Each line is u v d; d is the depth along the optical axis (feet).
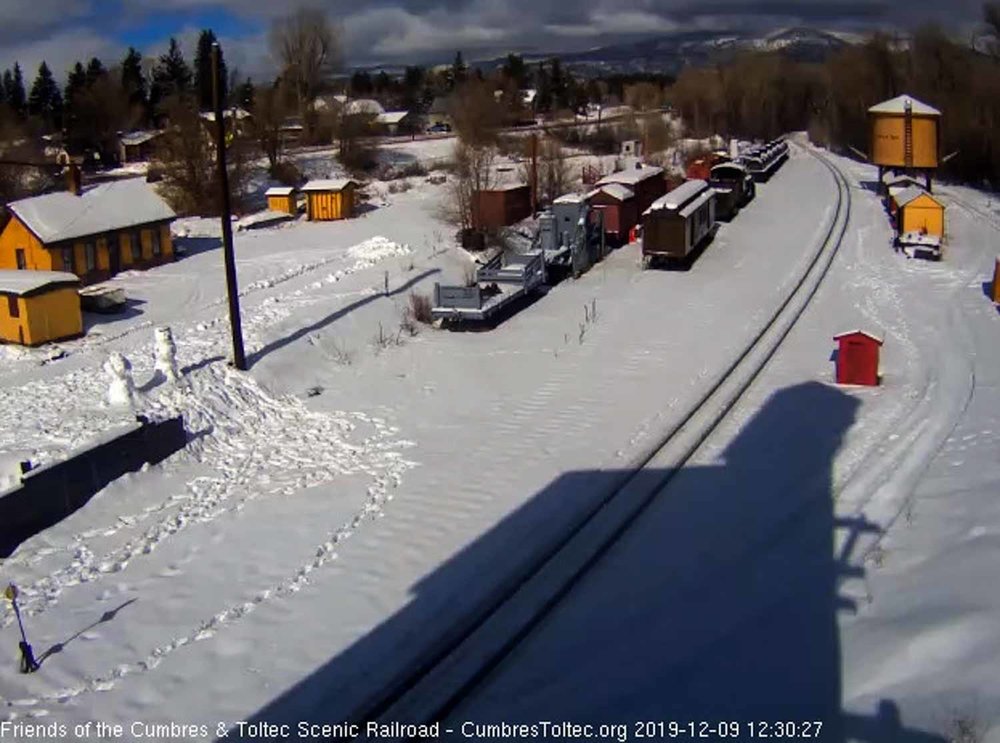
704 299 104.37
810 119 403.95
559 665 37.04
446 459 60.18
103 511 52.70
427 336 92.73
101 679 37.29
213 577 45.65
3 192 184.85
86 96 303.68
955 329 86.38
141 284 119.03
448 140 309.01
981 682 31.45
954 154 187.52
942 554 42.50
